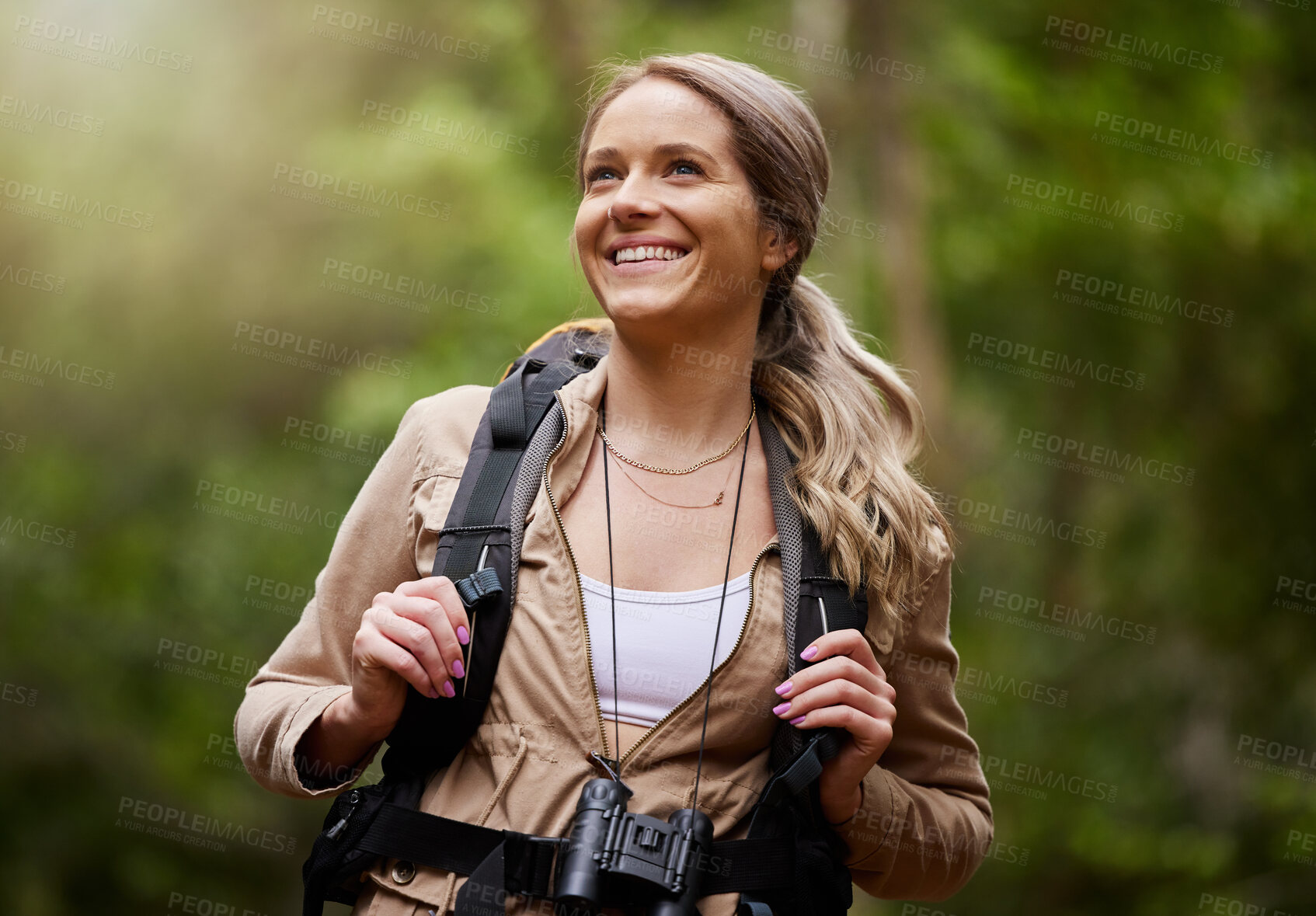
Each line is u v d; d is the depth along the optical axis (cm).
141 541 1376
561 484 314
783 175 329
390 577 329
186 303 1419
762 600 307
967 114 1388
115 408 1414
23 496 1359
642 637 299
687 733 295
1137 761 1350
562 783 288
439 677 289
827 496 320
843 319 390
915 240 1331
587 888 269
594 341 373
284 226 1422
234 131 1441
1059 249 1373
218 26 1470
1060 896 1235
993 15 1418
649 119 321
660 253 318
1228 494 1402
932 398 1307
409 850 287
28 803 1223
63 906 1191
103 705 1295
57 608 1320
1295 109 1452
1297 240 1361
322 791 312
